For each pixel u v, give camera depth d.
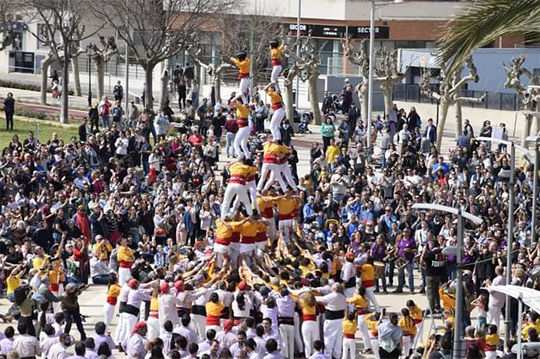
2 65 135.12
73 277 49.50
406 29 119.19
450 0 117.62
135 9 91.94
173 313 42.31
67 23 108.44
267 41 105.62
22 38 133.38
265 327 39.47
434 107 105.38
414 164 67.75
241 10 105.69
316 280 43.53
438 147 80.56
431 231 53.12
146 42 97.44
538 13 26.89
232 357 38.00
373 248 52.91
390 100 87.12
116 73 125.94
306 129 90.94
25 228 53.97
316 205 58.22
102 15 97.94
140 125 76.88
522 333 40.03
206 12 96.69
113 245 56.66
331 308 42.47
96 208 56.59
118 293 44.75
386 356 40.84
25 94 115.88
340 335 42.62
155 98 116.62
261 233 45.56
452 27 27.36
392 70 86.31
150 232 57.56
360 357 43.53
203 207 56.69
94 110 82.44
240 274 44.97
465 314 44.22
